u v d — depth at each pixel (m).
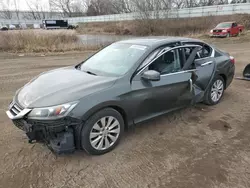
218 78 4.74
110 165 2.89
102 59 3.91
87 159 3.01
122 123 3.24
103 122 3.03
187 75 3.90
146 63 3.45
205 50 4.48
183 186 2.53
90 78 3.28
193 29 28.22
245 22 28.84
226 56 4.96
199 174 2.72
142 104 3.38
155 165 2.89
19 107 2.90
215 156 3.07
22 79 7.12
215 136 3.59
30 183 2.58
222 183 2.58
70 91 2.91
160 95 3.55
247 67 6.84
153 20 31.25
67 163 2.93
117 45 4.15
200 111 4.52
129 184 2.57
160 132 3.71
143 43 3.80
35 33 15.95
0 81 6.86
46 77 3.53
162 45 3.71
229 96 5.39
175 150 3.22
